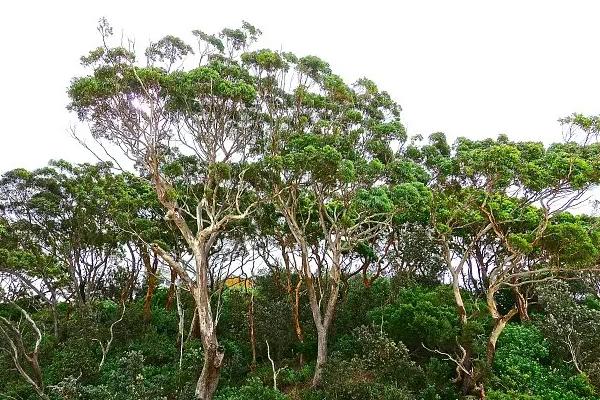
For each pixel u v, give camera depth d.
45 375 22.75
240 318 27.50
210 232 20.70
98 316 27.23
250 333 25.34
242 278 31.88
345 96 21.48
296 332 25.89
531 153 19.97
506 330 22.83
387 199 19.91
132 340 26.42
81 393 19.88
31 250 25.34
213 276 29.81
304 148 19.00
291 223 22.48
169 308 31.08
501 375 19.20
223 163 21.50
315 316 22.39
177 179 25.16
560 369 20.16
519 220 20.64
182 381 21.16
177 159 24.81
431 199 20.80
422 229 26.31
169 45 20.72
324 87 21.69
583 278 25.41
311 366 23.86
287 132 21.61
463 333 19.89
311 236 25.62
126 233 27.08
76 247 29.12
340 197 23.11
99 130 21.17
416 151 22.92
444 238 21.41
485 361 19.27
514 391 17.75
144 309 28.53
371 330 23.81
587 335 20.66
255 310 26.53
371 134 22.28
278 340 25.12
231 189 22.94
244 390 20.39
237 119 21.88
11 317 29.00
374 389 18.70
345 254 27.48
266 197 21.89
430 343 22.42
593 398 17.91
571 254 18.00
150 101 20.33
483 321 23.33
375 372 20.30
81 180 27.55
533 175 17.80
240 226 25.70
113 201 25.67
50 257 25.69
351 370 20.06
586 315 21.67
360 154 21.94
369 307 26.67
